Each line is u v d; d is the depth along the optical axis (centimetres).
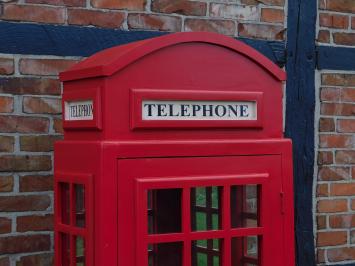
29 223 325
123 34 344
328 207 394
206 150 253
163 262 256
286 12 384
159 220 252
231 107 258
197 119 253
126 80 244
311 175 390
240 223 260
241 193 261
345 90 399
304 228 389
